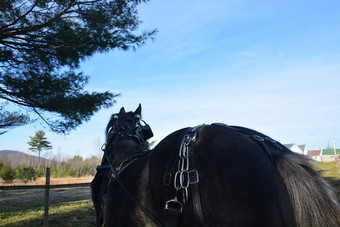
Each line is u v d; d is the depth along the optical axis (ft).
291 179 5.74
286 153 6.26
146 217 7.35
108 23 24.32
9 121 27.48
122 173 8.59
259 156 6.02
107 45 24.48
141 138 11.64
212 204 5.84
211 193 5.90
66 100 26.13
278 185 5.71
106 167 10.48
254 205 5.54
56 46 23.82
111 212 8.30
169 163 6.99
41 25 22.41
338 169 54.24
